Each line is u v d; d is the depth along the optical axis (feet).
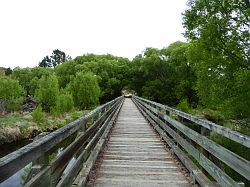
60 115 105.50
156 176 21.72
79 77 141.38
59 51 482.69
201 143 18.02
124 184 19.72
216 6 66.64
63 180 13.20
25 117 97.76
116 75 245.24
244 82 60.54
